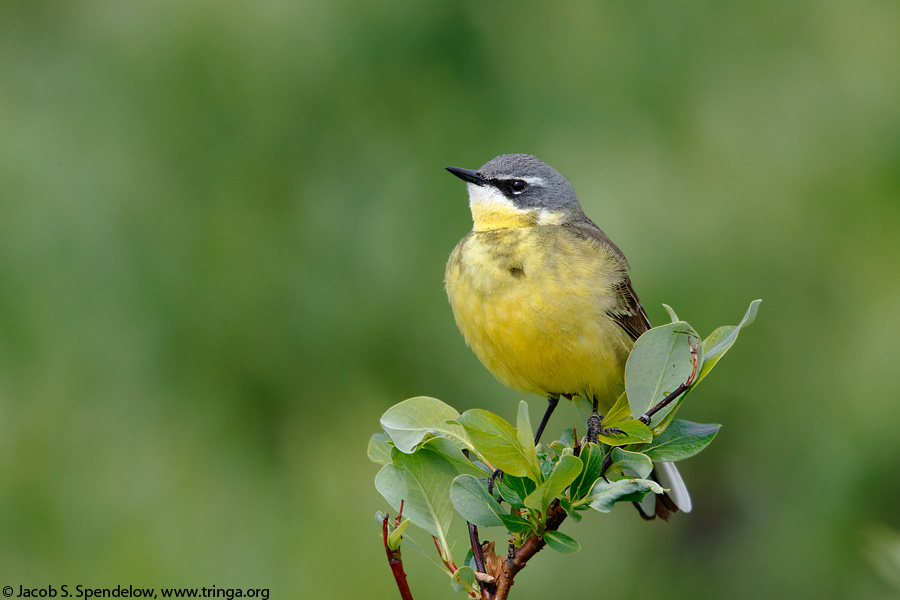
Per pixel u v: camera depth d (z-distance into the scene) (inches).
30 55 482.0
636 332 356.8
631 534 551.5
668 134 475.2
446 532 259.3
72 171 453.4
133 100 462.6
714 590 558.9
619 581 532.1
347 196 473.1
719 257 469.4
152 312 446.6
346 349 466.6
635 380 262.8
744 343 502.9
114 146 458.3
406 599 238.5
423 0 478.0
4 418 435.2
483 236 359.9
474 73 486.9
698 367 259.0
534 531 247.0
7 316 433.7
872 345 490.6
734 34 494.3
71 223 446.0
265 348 458.3
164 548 425.7
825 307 494.0
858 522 498.0
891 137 488.7
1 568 418.6
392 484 263.3
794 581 519.5
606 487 247.0
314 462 464.1
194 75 459.8
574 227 371.2
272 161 467.8
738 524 580.7
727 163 482.3
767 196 481.1
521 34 489.1
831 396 500.4
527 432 245.9
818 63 495.8
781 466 546.9
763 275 478.3
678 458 261.9
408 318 466.9
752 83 491.2
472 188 407.2
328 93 470.3
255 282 458.0
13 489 427.8
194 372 452.8
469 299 348.5
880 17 499.5
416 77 482.0
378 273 466.6
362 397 470.3
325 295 462.9
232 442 455.8
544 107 479.5
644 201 465.7
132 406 446.3
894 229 488.1
